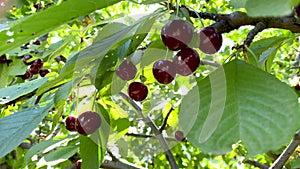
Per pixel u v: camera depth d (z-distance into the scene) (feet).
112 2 1.10
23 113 1.56
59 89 1.58
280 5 0.84
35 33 1.05
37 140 4.12
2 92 1.79
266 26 1.49
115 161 2.81
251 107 1.22
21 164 3.08
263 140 1.18
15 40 1.06
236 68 1.29
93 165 1.74
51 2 3.96
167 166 5.19
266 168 3.91
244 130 1.20
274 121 1.19
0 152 1.44
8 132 1.50
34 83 1.80
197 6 4.62
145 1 1.25
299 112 1.19
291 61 5.86
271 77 1.26
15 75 3.04
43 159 2.54
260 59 1.88
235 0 1.49
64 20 1.05
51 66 3.59
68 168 2.80
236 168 5.71
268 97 1.23
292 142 2.35
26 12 3.95
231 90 1.25
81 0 1.03
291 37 1.85
